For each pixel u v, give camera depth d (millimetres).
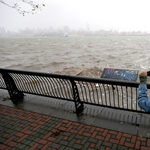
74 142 2992
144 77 1885
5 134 3461
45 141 3104
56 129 3490
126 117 3703
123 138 2975
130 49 60812
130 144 2797
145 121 3461
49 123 3773
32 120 3986
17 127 3703
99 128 3379
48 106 4723
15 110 4652
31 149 2910
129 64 26953
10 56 44000
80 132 3295
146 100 1779
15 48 76500
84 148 2805
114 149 2715
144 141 2848
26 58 39344
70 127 3518
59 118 3977
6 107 4914
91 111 4195
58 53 50656
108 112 4027
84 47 76688
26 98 5516
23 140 3199
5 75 5129
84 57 39125
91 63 29641
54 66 27406
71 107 4520
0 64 30703
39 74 4387
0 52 55156
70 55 44312
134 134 3062
